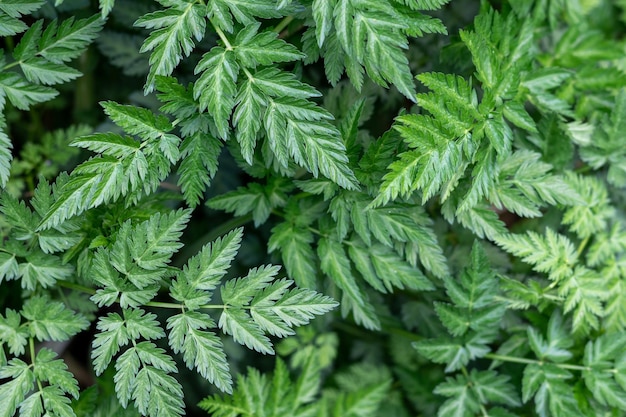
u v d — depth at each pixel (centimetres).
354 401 81
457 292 74
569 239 78
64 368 69
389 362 85
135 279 68
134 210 71
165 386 68
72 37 70
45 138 80
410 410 83
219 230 78
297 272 73
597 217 77
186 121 69
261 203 74
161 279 69
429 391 82
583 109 78
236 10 68
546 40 81
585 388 75
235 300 68
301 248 73
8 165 68
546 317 76
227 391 68
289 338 84
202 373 68
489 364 81
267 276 69
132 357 68
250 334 68
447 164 68
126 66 80
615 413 75
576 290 75
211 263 68
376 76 68
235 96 67
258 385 77
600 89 78
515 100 71
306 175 74
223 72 67
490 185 71
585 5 83
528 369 75
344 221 71
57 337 69
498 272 77
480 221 73
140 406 68
